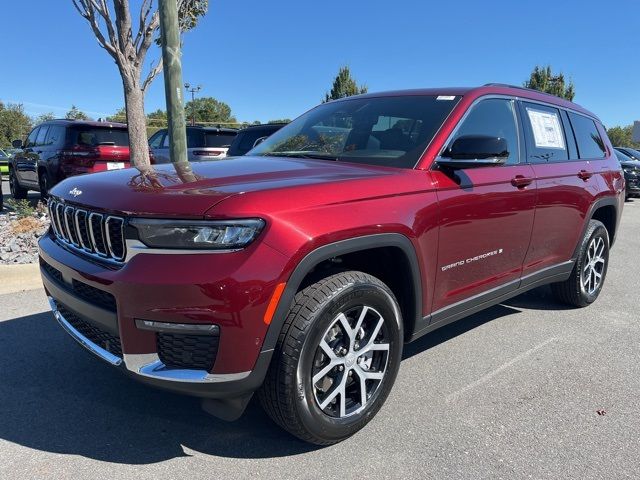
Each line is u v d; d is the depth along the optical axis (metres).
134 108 7.92
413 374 3.63
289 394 2.45
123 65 7.68
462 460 2.67
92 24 7.40
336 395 2.70
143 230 2.33
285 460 2.64
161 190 2.51
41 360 3.69
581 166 4.62
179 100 5.47
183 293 2.24
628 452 2.77
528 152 4.02
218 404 2.52
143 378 2.37
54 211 3.08
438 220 3.06
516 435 2.91
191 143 12.00
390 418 3.05
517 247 3.83
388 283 3.12
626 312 5.10
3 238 6.47
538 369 3.76
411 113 3.56
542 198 3.96
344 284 2.58
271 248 2.32
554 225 4.22
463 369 3.73
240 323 2.27
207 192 2.44
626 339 4.38
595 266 5.18
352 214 2.61
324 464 2.62
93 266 2.53
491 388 3.45
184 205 2.33
